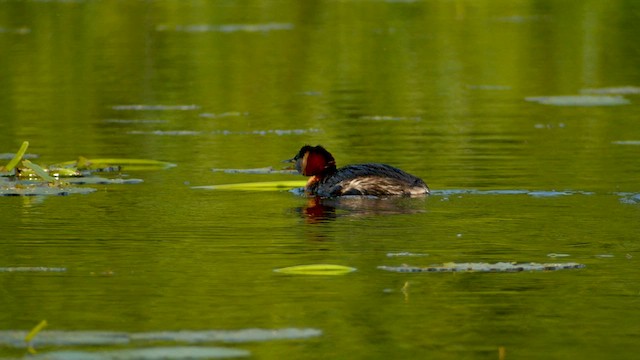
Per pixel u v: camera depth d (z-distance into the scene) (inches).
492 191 634.2
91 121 917.8
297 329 393.1
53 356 363.6
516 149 780.0
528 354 372.8
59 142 823.1
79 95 1044.5
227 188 652.7
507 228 540.7
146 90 1075.3
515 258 483.5
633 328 396.2
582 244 508.7
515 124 892.0
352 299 428.5
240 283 448.8
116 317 405.7
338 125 896.9
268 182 668.1
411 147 792.9
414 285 446.3
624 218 559.8
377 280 454.0
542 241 514.0
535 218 561.9
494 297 431.2
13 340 380.8
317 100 1024.9
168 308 416.8
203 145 814.5
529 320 404.8
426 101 1016.9
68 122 911.0
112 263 478.9
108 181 669.9
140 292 436.8
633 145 792.9
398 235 527.8
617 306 419.8
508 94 1052.5
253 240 519.5
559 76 1146.7
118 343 377.4
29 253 495.5
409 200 612.7
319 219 564.7
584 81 1117.1
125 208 593.9
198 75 1159.6
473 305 422.0
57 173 695.1
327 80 1134.4
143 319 403.2
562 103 997.8
